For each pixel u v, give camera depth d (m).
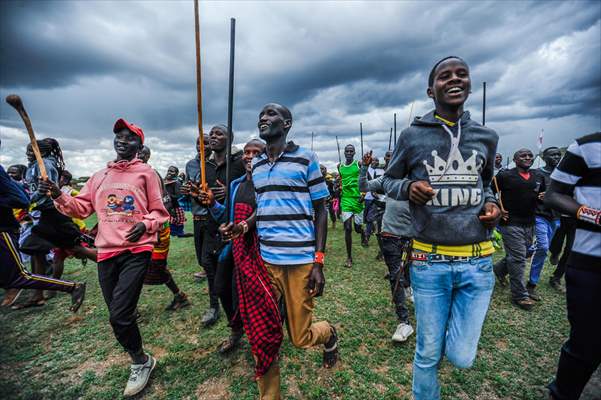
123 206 2.32
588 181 1.57
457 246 1.58
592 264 1.53
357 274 4.75
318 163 2.03
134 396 2.23
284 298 2.03
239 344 2.80
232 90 1.95
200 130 2.01
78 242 3.66
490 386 2.27
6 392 2.28
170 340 2.93
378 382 2.29
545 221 3.93
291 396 2.18
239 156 3.02
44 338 3.04
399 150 1.73
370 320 3.25
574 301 1.60
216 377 2.39
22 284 2.77
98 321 3.35
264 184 1.98
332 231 8.62
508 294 3.95
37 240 3.51
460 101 1.56
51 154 3.67
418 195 1.50
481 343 2.82
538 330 3.04
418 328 1.70
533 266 4.00
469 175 1.55
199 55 1.81
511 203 3.60
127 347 2.23
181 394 2.22
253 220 2.17
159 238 3.29
